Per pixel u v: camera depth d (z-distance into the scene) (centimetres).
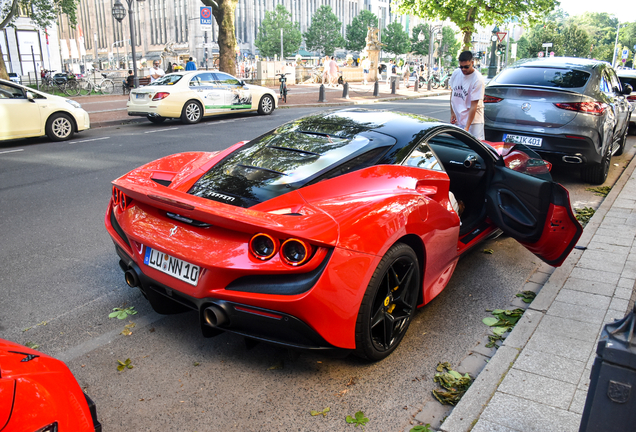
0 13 3334
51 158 855
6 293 357
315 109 1834
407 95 2692
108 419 229
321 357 283
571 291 352
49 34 4025
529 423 220
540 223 347
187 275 249
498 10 2091
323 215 236
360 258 235
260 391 252
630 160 863
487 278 396
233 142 1024
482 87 605
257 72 3491
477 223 398
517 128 639
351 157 292
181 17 10938
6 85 975
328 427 227
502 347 281
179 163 340
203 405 240
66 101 1061
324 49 10775
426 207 283
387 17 14362
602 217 522
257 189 265
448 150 436
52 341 295
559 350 278
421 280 300
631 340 142
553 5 2055
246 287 233
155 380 259
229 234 241
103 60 12262
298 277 227
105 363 274
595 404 149
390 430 225
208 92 1395
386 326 268
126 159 846
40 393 141
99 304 343
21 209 564
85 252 439
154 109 1299
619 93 766
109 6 12162
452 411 229
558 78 659
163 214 270
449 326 321
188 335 305
